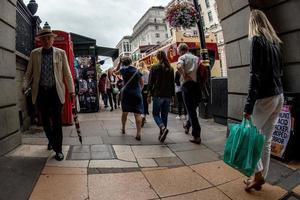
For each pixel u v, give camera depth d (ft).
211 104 27.45
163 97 19.88
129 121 28.91
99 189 11.89
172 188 12.21
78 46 38.86
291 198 11.39
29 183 12.07
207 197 11.43
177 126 25.75
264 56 10.80
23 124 22.82
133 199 11.18
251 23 11.48
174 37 39.11
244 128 10.77
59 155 15.08
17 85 21.88
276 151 15.19
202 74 18.90
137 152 17.17
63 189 11.73
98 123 27.66
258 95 10.96
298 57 16.12
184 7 27.96
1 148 15.10
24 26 24.85
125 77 20.61
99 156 16.07
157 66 20.02
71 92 16.43
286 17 16.55
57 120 15.10
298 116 15.08
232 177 13.35
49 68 14.97
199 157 16.33
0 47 15.35
